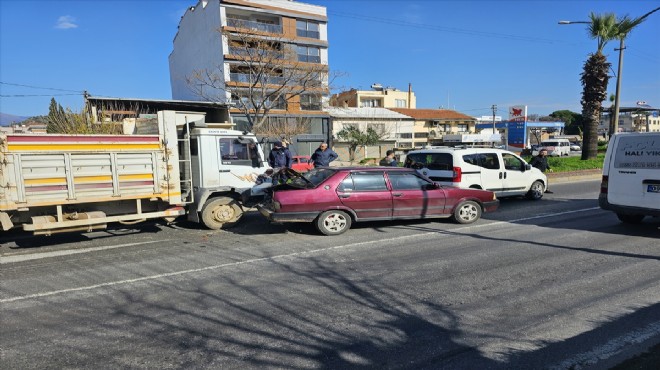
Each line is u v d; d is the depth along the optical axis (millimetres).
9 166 6188
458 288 4961
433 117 57938
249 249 6883
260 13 37844
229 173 8555
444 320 4078
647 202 7652
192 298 4691
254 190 8695
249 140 8789
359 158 48188
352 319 4113
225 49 34000
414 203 8422
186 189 8227
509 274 5480
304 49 39812
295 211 7648
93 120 13844
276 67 26328
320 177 8125
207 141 8328
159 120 7531
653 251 6609
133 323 4047
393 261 6109
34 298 4723
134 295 4801
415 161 11727
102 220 7000
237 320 4102
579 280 5223
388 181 8312
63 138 6562
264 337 3742
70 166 6645
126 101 21812
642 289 4887
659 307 4355
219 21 35281
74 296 4777
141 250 6855
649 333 3762
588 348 3510
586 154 23188
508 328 3900
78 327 3967
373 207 8109
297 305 4473
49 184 6500
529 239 7484
